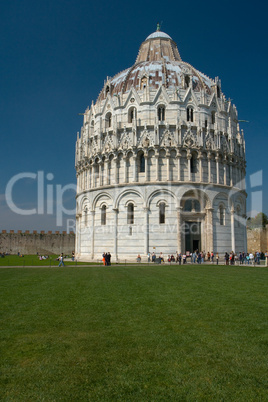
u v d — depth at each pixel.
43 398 8.73
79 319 15.80
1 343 12.65
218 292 22.94
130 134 65.88
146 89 66.06
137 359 11.10
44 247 121.56
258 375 9.92
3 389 9.20
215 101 68.69
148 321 15.38
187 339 12.89
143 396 8.82
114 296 21.62
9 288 25.45
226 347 12.05
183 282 28.55
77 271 41.41
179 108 65.31
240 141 73.38
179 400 8.62
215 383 9.45
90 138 72.50
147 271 40.47
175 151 64.12
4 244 116.25
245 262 61.69
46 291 23.84
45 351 11.84
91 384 9.48
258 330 13.89
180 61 81.31
